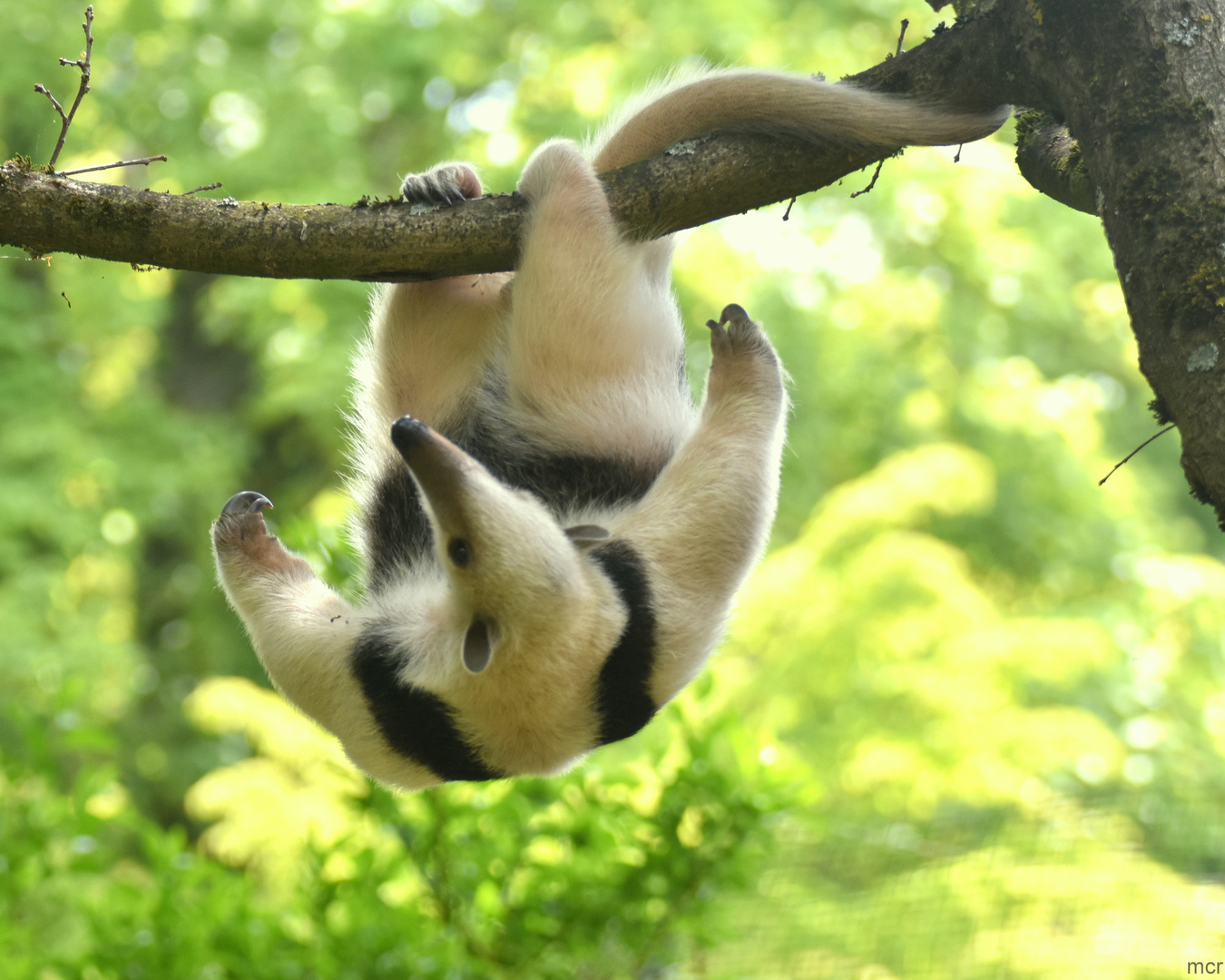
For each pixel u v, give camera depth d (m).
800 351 20.97
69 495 22.11
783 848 10.76
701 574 5.66
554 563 5.25
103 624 23.83
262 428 25.30
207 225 5.71
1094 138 5.10
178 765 23.55
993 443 21.61
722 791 8.55
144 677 24.06
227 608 24.81
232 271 5.82
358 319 21.91
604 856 8.75
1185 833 10.41
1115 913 10.28
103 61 22.14
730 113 6.07
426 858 8.83
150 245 5.73
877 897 10.68
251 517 6.44
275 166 21.56
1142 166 4.82
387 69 22.61
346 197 20.83
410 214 5.82
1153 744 18.31
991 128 6.02
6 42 21.28
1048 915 10.41
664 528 5.67
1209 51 4.88
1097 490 21.48
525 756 5.62
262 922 8.83
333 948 8.55
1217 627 19.50
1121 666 19.11
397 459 6.51
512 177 20.25
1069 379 22.36
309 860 8.95
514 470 6.16
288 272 5.82
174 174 21.95
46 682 19.94
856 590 17.81
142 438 23.22
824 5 21.66
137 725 23.89
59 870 9.42
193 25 23.02
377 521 6.54
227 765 23.50
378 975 8.43
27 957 8.99
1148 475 25.77
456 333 6.50
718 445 5.82
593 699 5.50
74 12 22.17
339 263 5.79
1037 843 10.63
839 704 17.83
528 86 21.83
